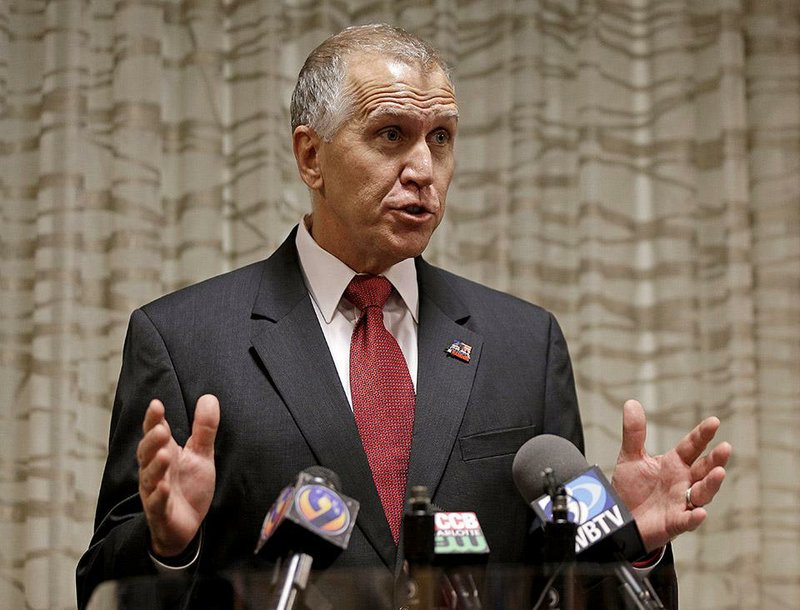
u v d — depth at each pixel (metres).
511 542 2.45
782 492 4.23
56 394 3.88
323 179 2.58
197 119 4.07
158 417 1.90
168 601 1.56
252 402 2.43
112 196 4.01
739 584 3.89
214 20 4.12
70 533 3.85
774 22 4.41
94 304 3.99
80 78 4.03
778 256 4.34
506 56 4.27
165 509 1.92
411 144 2.49
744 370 4.22
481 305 2.77
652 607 1.67
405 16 4.25
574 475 2.07
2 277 3.97
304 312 2.57
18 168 4.03
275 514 1.80
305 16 4.22
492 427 2.51
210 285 2.66
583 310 4.20
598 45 4.34
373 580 1.59
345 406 2.44
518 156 4.25
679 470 2.19
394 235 2.47
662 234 4.27
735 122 4.32
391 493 2.39
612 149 4.33
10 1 4.07
